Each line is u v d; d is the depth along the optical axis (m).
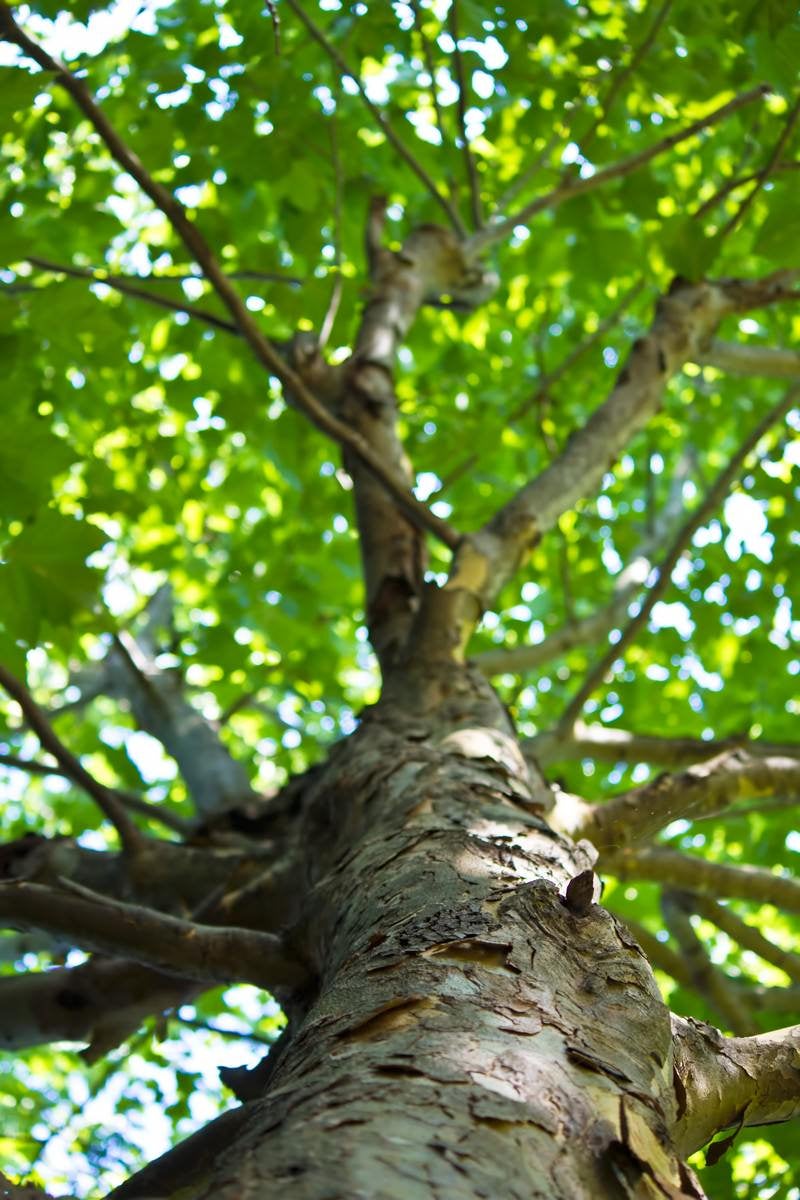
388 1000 1.12
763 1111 1.39
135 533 6.03
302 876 2.25
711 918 3.18
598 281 3.88
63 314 2.45
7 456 2.17
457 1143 0.84
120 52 3.70
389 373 3.46
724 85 3.41
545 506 2.89
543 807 1.89
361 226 4.23
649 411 3.19
